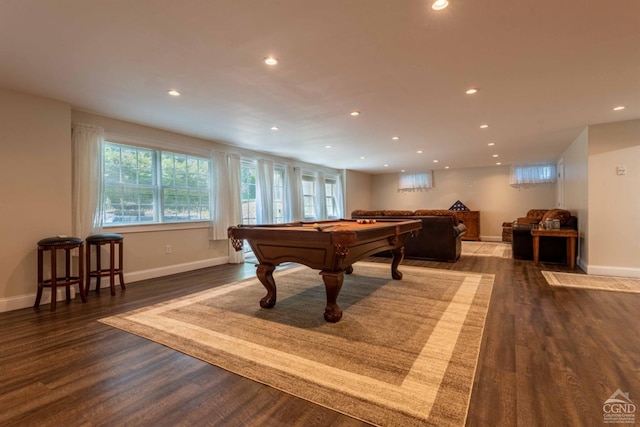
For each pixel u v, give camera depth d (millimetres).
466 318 2729
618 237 4359
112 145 4156
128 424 1438
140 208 4473
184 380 1800
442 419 1442
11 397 1652
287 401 1595
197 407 1555
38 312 3002
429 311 2914
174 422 1447
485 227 9602
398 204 10922
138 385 1754
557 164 8383
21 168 3184
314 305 3123
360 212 6699
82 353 2146
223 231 5449
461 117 4148
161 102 3486
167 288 3857
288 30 2098
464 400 1579
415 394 1639
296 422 1437
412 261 5570
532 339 2301
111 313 2951
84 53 2391
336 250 2439
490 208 9539
